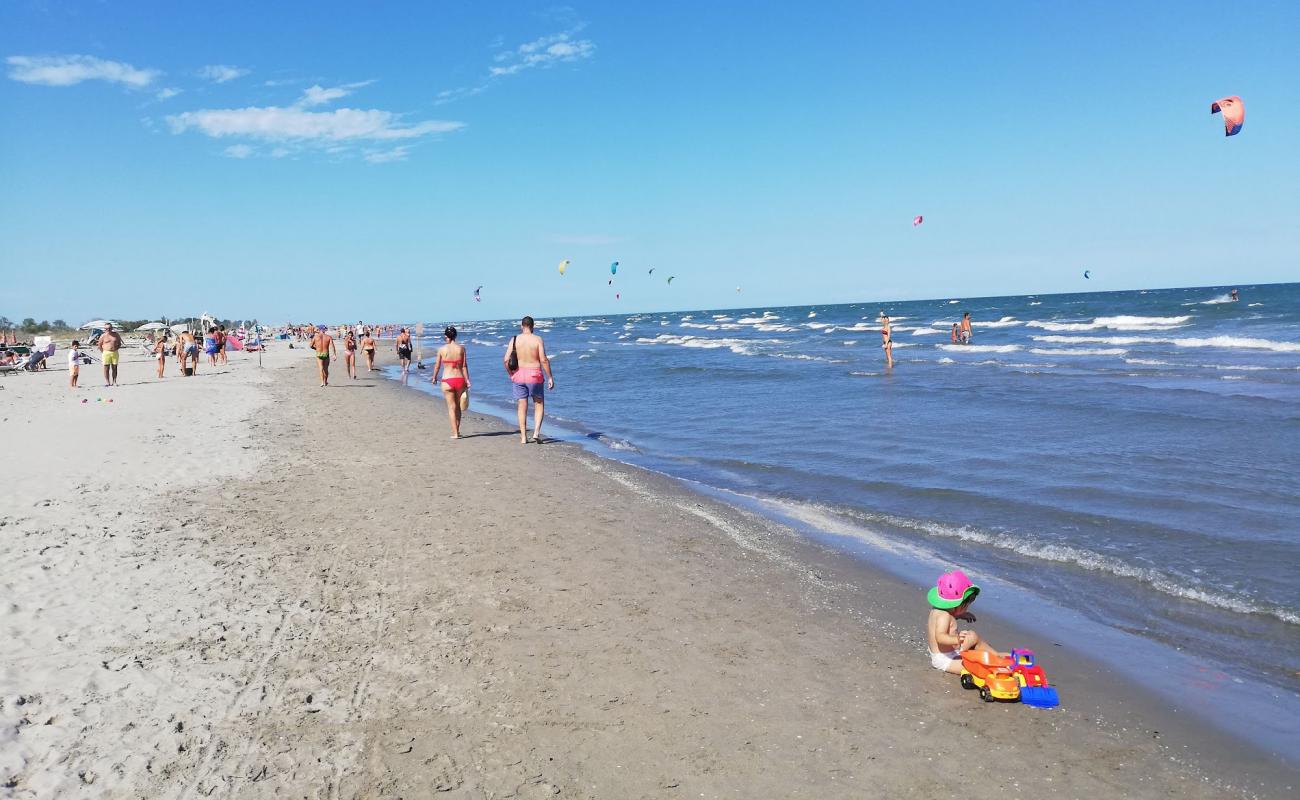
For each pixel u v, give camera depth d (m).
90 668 4.26
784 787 3.42
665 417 16.77
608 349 49.59
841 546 7.27
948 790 3.43
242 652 4.60
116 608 5.15
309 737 3.70
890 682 4.51
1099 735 3.94
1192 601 5.74
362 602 5.50
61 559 6.08
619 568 6.47
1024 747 3.81
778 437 13.59
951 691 4.41
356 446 12.32
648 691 4.30
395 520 7.75
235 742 3.62
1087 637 5.19
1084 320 52.94
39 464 9.90
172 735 3.64
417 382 26.34
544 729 3.86
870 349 38.03
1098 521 7.78
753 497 9.33
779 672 4.60
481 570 6.28
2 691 3.92
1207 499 8.39
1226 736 3.94
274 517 7.74
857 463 11.06
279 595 5.56
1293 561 6.45
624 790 3.36
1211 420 13.24
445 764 3.51
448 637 4.94
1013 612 5.64
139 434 12.79
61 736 3.56
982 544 7.21
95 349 47.28
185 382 25.14
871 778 3.51
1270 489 8.72
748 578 6.32
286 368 34.19
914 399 17.86
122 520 7.34
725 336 62.25
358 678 4.33
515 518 7.98
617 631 5.14
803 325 76.75
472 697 4.16
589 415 17.58
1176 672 4.66
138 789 3.21
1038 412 15.08
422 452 11.88
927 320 69.38
